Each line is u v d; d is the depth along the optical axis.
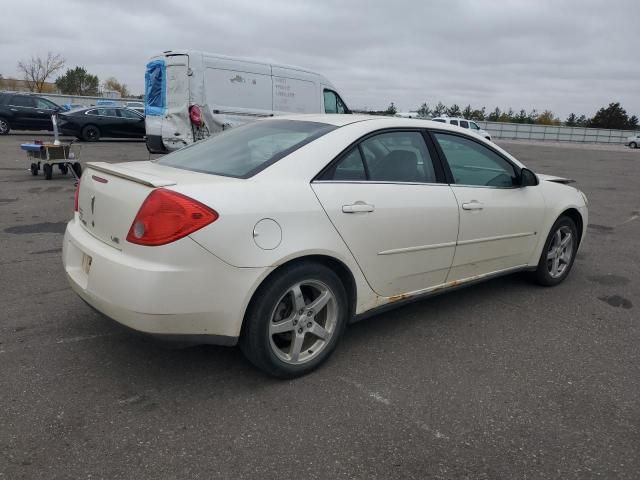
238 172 3.10
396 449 2.54
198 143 3.88
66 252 3.27
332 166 3.22
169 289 2.62
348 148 3.32
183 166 3.41
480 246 4.07
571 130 62.97
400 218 3.43
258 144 3.42
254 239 2.79
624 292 4.98
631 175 17.55
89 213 3.17
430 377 3.23
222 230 2.70
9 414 2.70
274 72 11.70
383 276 3.45
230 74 11.10
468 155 4.09
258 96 11.52
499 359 3.51
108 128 20.67
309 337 3.26
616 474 2.42
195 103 10.77
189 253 2.64
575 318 4.27
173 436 2.58
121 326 2.77
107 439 2.54
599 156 29.47
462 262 3.97
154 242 2.64
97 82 67.69
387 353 3.53
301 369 3.14
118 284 2.68
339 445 2.55
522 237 4.47
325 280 3.12
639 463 2.50
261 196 2.87
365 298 3.40
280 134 3.50
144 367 3.22
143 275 2.62
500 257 4.33
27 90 57.94
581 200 5.13
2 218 7.21
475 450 2.56
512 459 2.50
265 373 3.16
